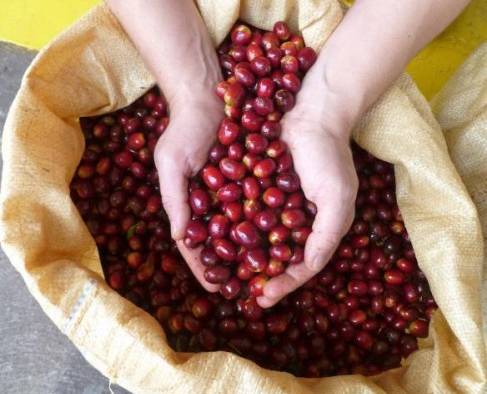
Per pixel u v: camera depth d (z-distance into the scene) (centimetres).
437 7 44
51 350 55
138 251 51
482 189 49
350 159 45
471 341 40
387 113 47
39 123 43
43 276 39
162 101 51
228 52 51
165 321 48
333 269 52
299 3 47
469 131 48
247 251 45
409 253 52
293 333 50
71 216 43
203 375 37
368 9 45
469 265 43
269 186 45
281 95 46
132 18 46
